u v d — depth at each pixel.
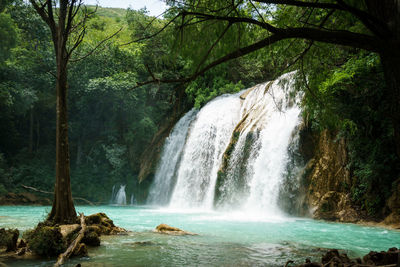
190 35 4.20
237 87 28.34
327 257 4.32
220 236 8.83
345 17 4.83
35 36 32.88
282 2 3.15
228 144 22.36
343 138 15.70
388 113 3.03
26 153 34.25
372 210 13.98
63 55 8.75
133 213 18.36
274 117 19.73
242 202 19.44
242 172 20.06
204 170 24.72
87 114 34.34
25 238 6.34
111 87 29.48
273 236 9.15
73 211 8.39
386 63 2.98
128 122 32.91
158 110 33.72
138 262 5.26
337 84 12.46
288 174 17.53
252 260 5.56
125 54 31.14
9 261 5.21
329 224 13.07
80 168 33.38
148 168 30.31
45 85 32.78
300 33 3.12
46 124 37.56
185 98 32.06
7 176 29.05
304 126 17.22
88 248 6.48
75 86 31.45
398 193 12.90
